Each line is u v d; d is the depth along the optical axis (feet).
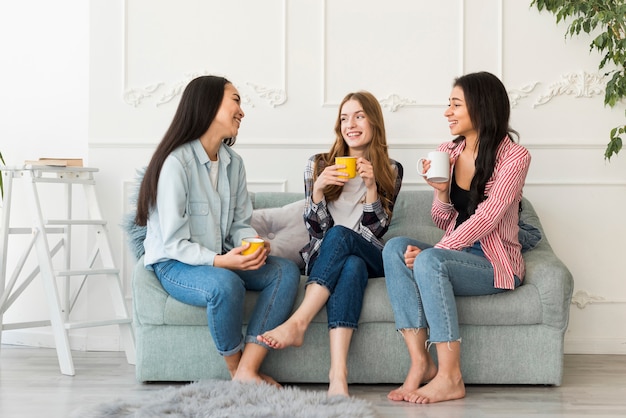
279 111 10.95
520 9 10.86
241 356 7.89
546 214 10.88
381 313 8.08
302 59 10.93
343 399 6.93
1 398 7.52
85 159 11.10
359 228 8.82
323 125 10.93
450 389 7.58
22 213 11.34
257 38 10.92
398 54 10.91
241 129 10.95
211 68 10.93
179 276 7.89
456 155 8.60
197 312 8.06
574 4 10.34
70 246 10.95
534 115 10.87
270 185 10.95
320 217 8.72
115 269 9.79
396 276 7.84
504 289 8.14
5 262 10.01
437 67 10.91
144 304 8.15
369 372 8.15
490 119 8.20
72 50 11.19
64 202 11.03
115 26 10.89
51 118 11.27
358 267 8.04
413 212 10.02
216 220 8.31
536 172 10.87
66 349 8.90
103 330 10.80
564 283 8.18
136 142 10.85
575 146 10.84
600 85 10.82
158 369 8.18
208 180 8.31
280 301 7.91
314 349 8.18
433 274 7.61
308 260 8.83
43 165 9.62
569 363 9.94
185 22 10.90
